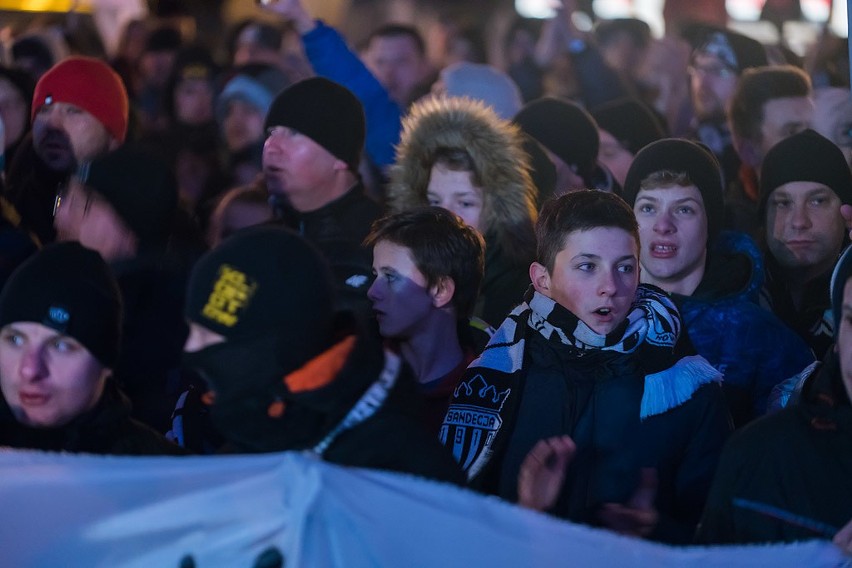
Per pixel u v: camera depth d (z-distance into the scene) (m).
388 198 5.62
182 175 7.12
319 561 2.76
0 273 4.39
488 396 4.04
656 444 3.90
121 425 3.53
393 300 4.15
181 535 2.88
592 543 2.95
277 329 2.92
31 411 3.42
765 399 4.62
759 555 2.98
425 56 8.98
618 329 4.00
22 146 6.03
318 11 10.41
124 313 4.59
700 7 9.19
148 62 8.53
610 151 6.60
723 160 6.82
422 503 2.87
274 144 5.40
